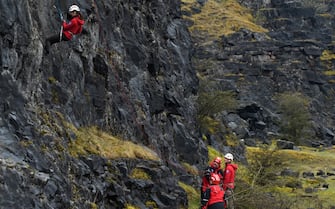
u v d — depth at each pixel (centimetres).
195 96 4291
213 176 1470
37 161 1210
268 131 9325
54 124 1566
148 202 1889
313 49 12312
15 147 1148
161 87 2997
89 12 2142
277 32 13562
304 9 15112
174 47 3859
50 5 1730
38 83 1569
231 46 11800
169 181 2127
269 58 11775
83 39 2084
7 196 1026
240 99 10419
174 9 4266
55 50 1845
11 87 1261
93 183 1577
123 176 1827
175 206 2003
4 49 1292
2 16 1281
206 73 10025
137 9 3016
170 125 3089
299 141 9181
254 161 3603
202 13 13612
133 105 2498
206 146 4075
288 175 4847
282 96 10262
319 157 6619
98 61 2195
